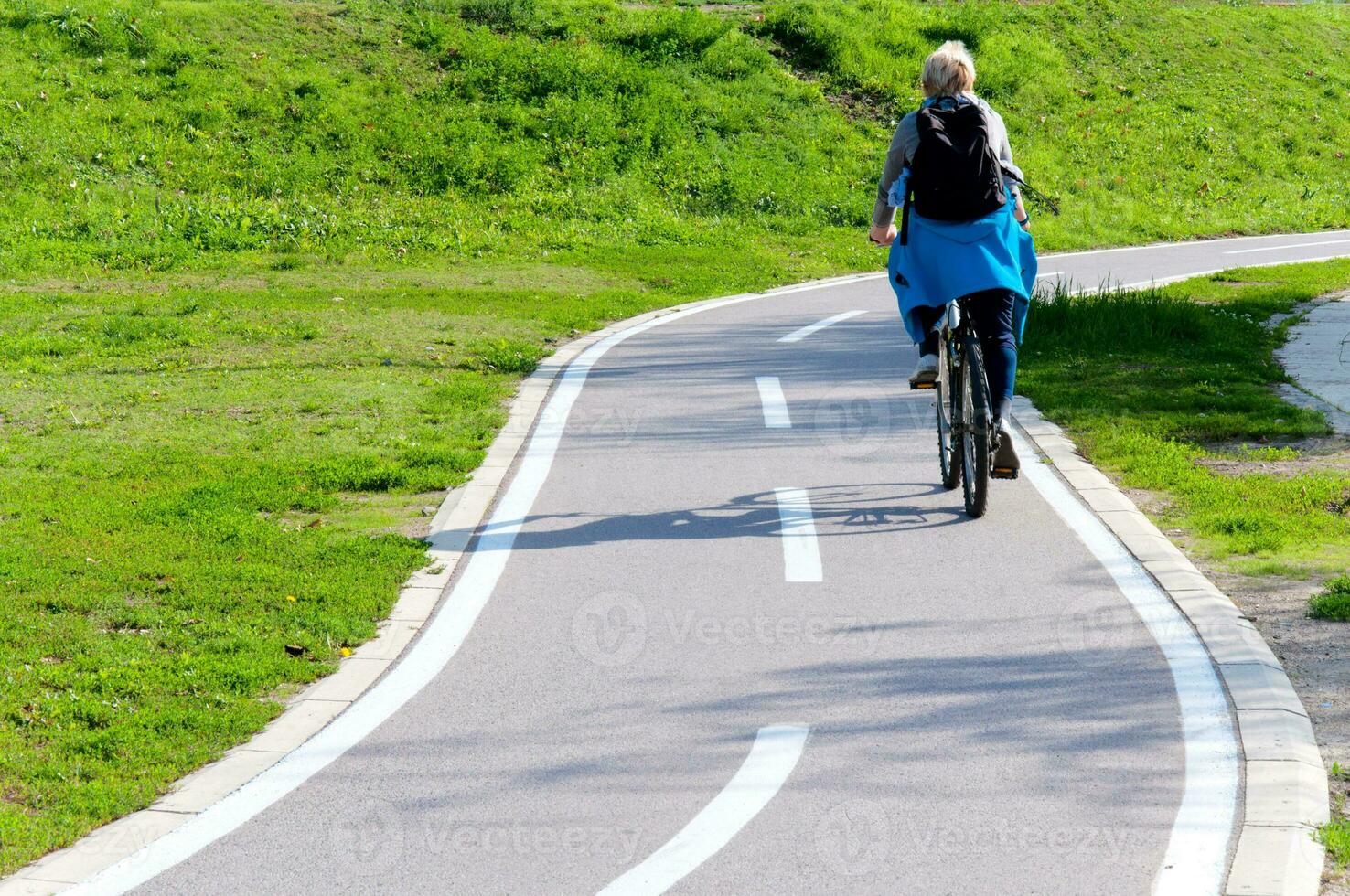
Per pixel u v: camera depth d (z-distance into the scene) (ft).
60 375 89.92
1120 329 99.55
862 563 49.19
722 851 28.91
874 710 36.27
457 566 50.37
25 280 139.03
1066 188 231.50
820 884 27.45
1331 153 269.03
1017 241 51.24
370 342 101.71
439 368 92.63
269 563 50.39
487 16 244.83
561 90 223.71
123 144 185.88
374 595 46.73
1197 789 31.22
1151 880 27.32
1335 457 63.93
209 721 36.29
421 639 42.83
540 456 67.15
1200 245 206.18
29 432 73.10
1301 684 37.32
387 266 154.71
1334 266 164.04
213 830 30.40
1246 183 250.16
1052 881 27.35
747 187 206.80
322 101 205.26
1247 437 68.74
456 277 146.61
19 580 47.70
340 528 55.31
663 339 107.45
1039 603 44.57
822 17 265.34
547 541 52.90
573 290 139.74
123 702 37.63
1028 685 37.76
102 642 42.22
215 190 180.86
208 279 142.72
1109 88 274.57
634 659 40.47
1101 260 181.37
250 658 40.96
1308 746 33.22
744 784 32.07
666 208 199.41
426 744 34.88
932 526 53.72
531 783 32.48
